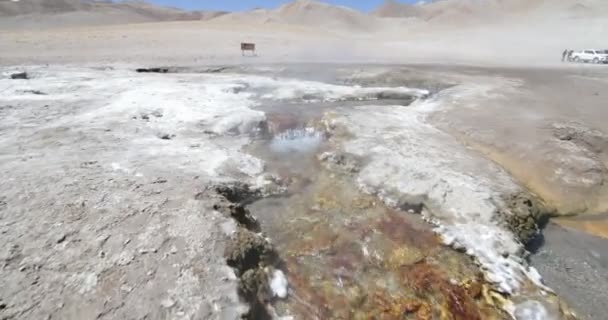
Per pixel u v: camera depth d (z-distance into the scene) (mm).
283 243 4398
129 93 10367
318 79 15305
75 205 4129
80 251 3406
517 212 5004
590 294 3979
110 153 5863
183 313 2875
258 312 3236
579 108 9602
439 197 5238
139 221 3941
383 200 5426
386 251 4320
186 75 14883
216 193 4844
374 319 3420
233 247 3742
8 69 14148
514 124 8172
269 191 5559
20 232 3592
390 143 7051
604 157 6855
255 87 12461
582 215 5426
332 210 5152
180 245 3635
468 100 10500
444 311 3535
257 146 7379
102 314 2787
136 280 3135
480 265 4133
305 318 3326
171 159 5867
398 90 12156
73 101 9195
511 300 3713
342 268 4027
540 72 17469
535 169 6387
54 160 5383
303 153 7117
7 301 2812
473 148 7238
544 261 4473
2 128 6828
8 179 4637
